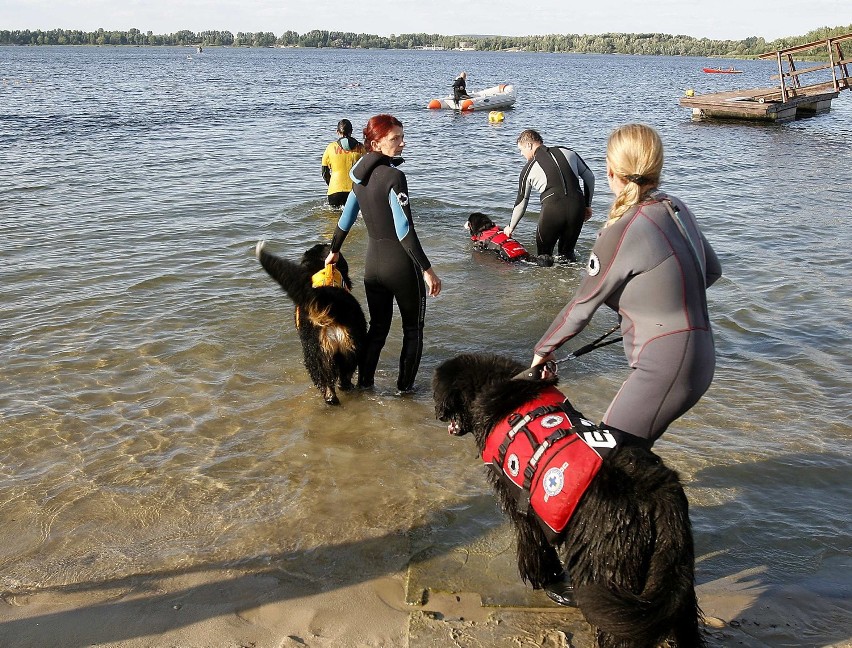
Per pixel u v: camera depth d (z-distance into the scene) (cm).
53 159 1460
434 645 291
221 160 1502
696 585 327
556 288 754
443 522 376
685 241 284
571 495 262
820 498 393
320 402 511
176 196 1136
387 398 523
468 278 786
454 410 324
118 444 448
